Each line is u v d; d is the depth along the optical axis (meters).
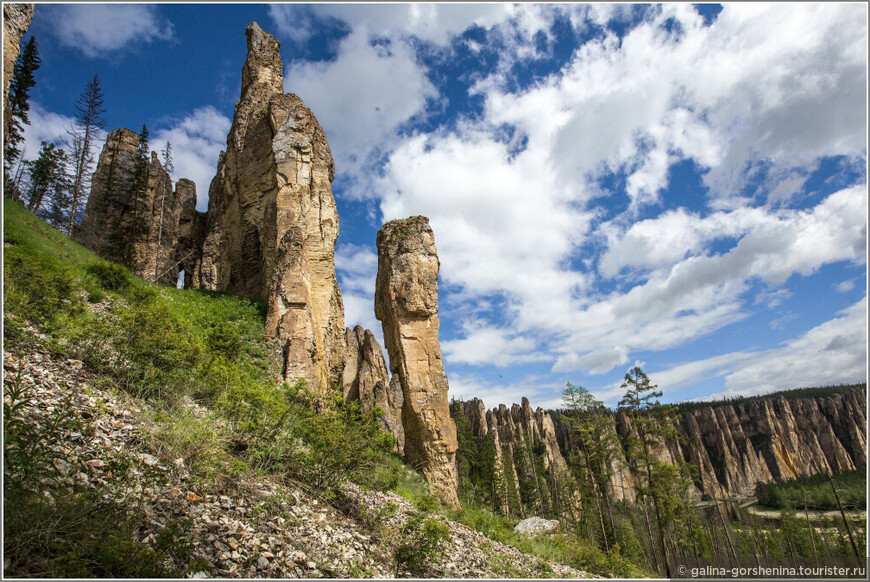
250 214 30.25
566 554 20.50
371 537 11.20
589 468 40.88
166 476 8.80
